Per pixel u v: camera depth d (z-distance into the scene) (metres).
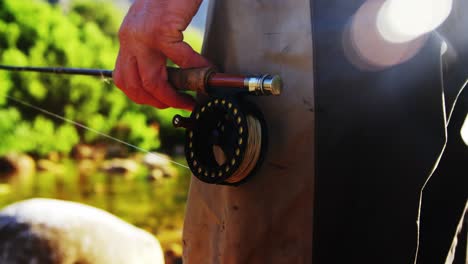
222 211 1.39
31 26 6.22
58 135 6.16
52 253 2.32
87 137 6.43
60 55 6.29
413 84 1.23
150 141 6.70
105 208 4.17
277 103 1.31
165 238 3.50
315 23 1.27
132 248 2.46
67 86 6.27
